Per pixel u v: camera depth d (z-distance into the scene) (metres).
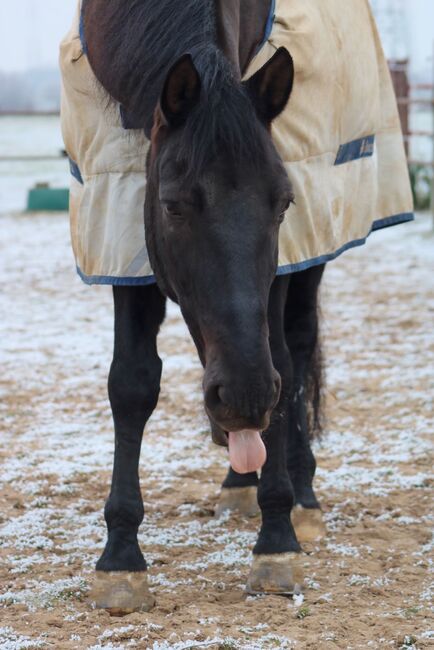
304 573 4.50
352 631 3.84
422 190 18.06
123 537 4.19
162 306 4.34
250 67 4.33
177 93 3.44
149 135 3.81
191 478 6.05
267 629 3.86
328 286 12.12
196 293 3.39
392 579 4.42
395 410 7.25
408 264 13.42
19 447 6.59
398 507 5.38
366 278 12.58
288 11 4.52
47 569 4.59
